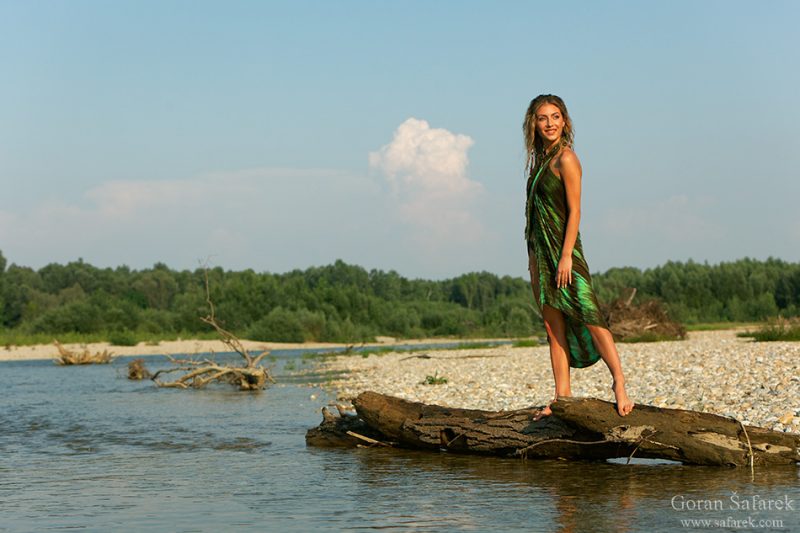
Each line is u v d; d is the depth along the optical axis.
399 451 9.40
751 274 81.56
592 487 6.76
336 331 67.12
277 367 30.41
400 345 60.34
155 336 64.94
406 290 118.00
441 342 67.50
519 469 7.81
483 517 5.83
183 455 9.70
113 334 61.38
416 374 21.73
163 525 5.93
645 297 39.78
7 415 15.41
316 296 76.19
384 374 23.06
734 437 7.29
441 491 6.87
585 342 7.68
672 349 23.50
